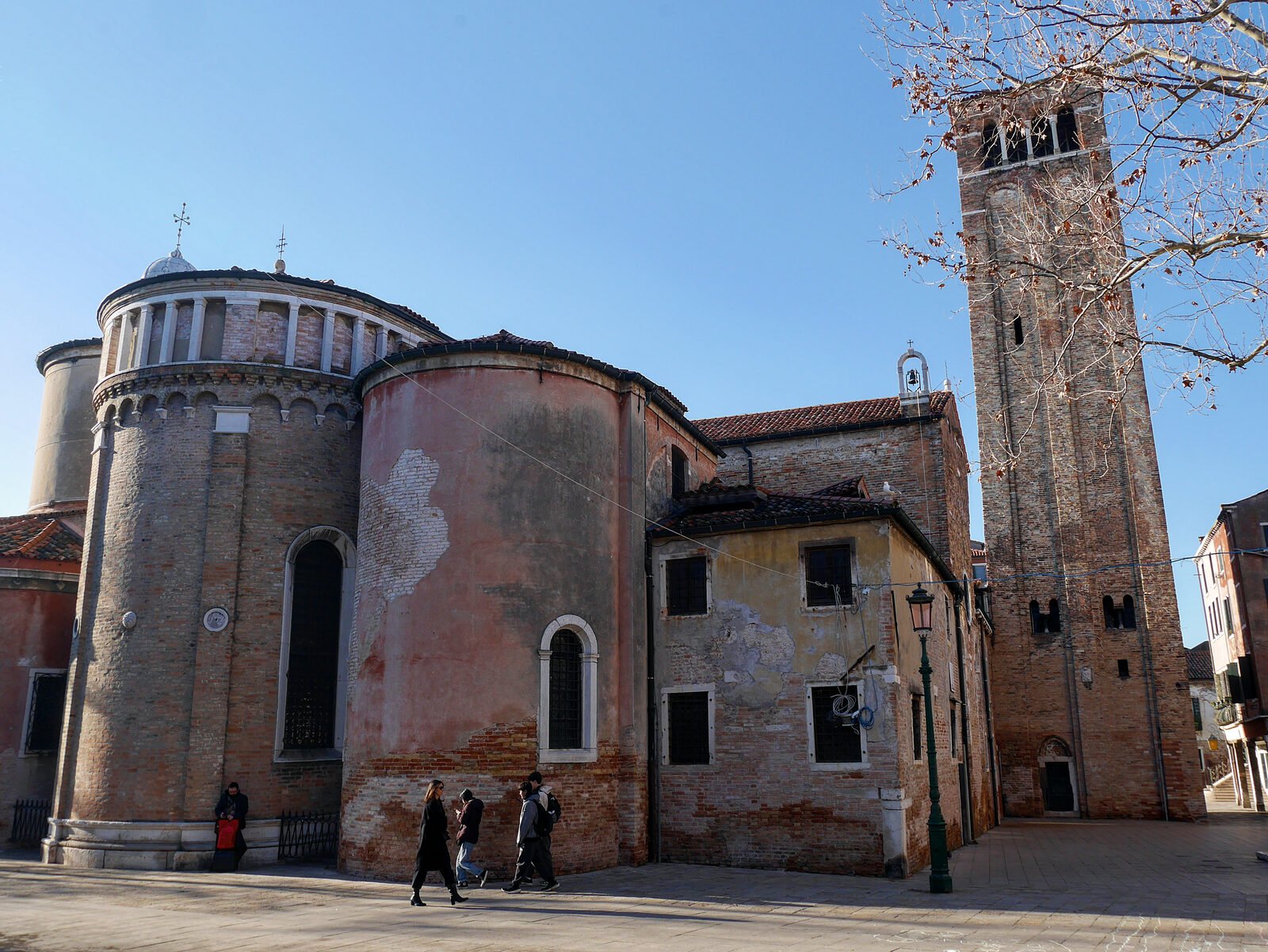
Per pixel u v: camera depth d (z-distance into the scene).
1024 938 12.81
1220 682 48.91
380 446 21.84
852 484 25.42
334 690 23.73
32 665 26.30
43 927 13.55
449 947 11.94
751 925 13.77
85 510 30.09
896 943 12.32
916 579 23.52
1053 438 41.72
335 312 25.23
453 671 19.53
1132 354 13.55
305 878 19.33
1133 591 39.50
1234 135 11.23
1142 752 38.09
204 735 21.72
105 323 26.31
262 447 23.72
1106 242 12.62
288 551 23.41
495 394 21.14
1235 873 20.61
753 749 20.89
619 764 20.95
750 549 22.08
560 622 20.42
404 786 19.22
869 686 20.16
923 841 21.61
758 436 34.66
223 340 24.27
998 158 44.25
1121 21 11.18
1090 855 24.42
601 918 14.39
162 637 22.33
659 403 24.33
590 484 21.81
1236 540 43.78
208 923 14.02
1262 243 11.66
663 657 22.30
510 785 19.03
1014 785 39.56
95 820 21.69
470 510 20.42
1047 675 40.00
